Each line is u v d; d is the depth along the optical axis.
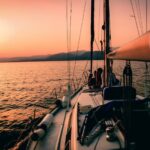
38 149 5.70
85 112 6.91
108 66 8.82
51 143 5.96
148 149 4.42
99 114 5.72
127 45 2.90
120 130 4.91
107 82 8.84
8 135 16.19
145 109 5.34
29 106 28.08
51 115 7.63
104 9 8.92
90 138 4.85
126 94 3.64
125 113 3.78
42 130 6.34
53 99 31.33
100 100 8.39
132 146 4.05
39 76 85.62
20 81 68.69
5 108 27.89
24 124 19.47
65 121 7.59
